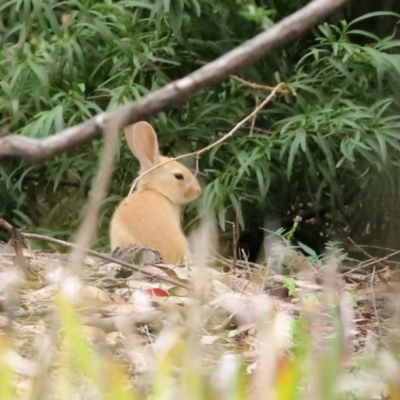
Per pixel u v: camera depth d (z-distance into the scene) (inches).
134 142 422.6
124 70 475.2
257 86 205.5
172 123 491.2
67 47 470.0
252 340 229.0
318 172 479.5
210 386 105.6
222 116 486.6
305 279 316.8
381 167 449.4
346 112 447.5
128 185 488.7
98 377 106.7
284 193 485.4
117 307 253.8
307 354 115.2
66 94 465.1
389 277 305.0
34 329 220.7
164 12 470.0
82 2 482.9
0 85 461.1
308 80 463.2
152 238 373.1
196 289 112.5
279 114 497.0
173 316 238.2
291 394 100.0
